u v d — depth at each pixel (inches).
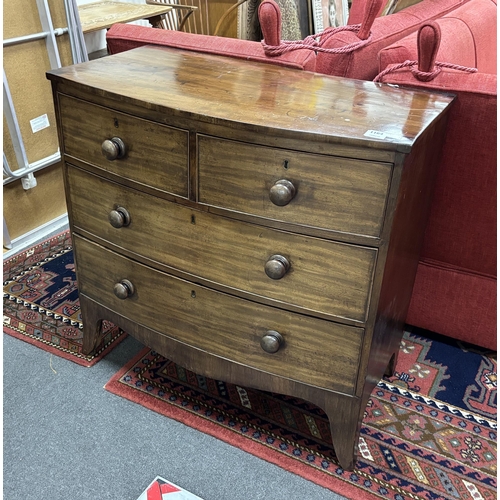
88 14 104.4
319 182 38.7
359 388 45.3
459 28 66.3
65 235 87.2
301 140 37.6
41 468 49.6
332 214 39.4
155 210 46.9
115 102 44.2
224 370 51.1
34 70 78.2
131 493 47.7
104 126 46.3
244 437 53.1
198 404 56.8
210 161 41.6
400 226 41.4
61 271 77.9
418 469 50.4
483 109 49.6
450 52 60.0
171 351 53.7
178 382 59.5
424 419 55.9
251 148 39.5
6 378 59.3
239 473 49.8
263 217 41.7
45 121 82.2
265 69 52.2
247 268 44.6
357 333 42.9
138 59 53.2
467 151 52.9
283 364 47.6
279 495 47.9
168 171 44.1
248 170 40.4
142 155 45.0
